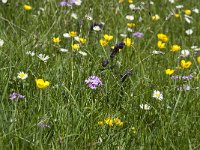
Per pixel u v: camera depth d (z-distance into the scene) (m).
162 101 5.14
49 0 7.96
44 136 4.20
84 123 4.55
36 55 5.71
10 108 4.54
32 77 5.24
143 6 8.91
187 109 5.12
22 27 7.05
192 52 6.74
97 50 6.47
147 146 4.34
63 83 5.10
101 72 5.56
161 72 6.02
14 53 5.72
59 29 7.05
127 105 5.00
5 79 5.11
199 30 8.38
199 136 4.62
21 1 7.99
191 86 5.65
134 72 5.79
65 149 4.12
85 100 4.91
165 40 6.79
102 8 8.25
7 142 4.10
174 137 4.55
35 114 4.45
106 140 4.35
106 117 4.74
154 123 4.81
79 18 7.67
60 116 4.52
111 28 7.57
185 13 9.01
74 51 6.05
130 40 6.47
